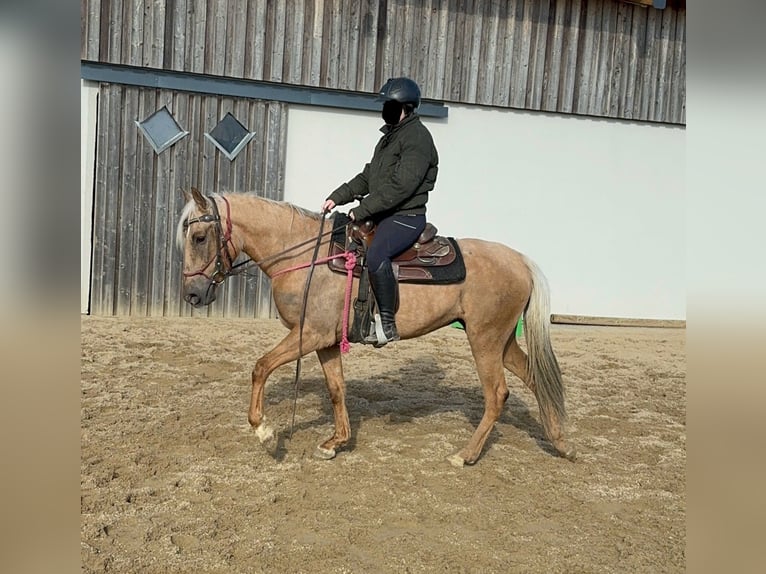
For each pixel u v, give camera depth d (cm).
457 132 924
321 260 400
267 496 366
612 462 443
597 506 375
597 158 981
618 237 998
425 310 410
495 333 424
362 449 446
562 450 439
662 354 805
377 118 900
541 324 432
